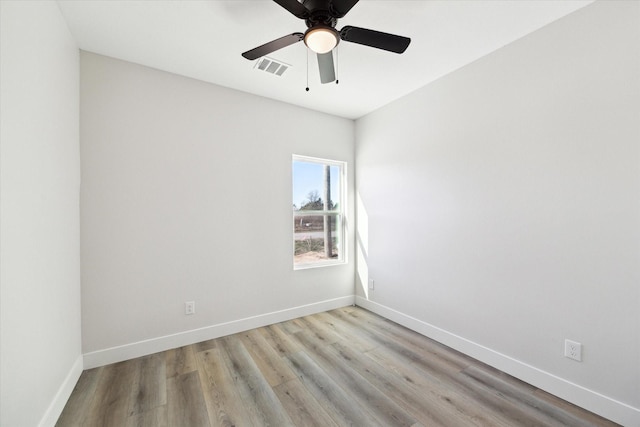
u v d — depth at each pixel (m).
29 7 1.36
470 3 1.70
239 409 1.71
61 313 1.72
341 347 2.53
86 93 2.16
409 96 2.94
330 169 3.65
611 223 1.62
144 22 1.87
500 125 2.15
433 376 2.07
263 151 3.01
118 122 2.28
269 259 3.05
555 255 1.86
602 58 1.65
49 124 1.58
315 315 3.34
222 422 1.60
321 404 1.76
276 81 2.69
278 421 1.61
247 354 2.39
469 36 2.02
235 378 2.04
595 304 1.69
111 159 2.25
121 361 2.27
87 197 2.15
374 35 1.57
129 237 2.32
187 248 2.57
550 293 1.88
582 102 1.73
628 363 1.56
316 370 2.14
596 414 1.66
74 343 1.97
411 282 2.93
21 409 1.25
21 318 1.27
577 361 1.76
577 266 1.76
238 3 1.72
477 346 2.31
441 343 2.60
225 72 2.52
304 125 3.30
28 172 1.35
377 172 3.37
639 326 1.53
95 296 2.18
